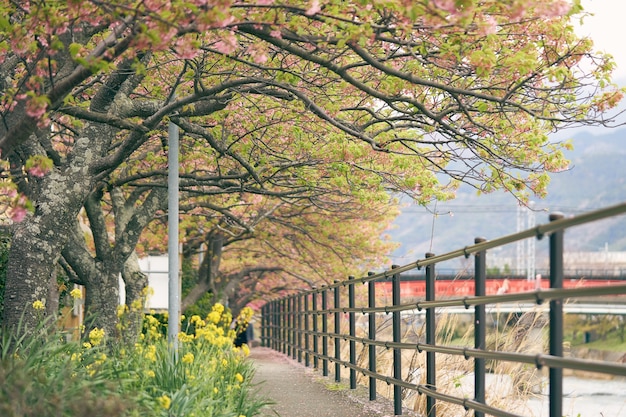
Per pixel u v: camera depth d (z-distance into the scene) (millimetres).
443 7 7465
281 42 9406
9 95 8609
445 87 9977
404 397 13953
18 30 8141
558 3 8297
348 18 8977
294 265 39562
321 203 20594
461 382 12438
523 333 11586
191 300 32281
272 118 14633
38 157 7422
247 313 20547
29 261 11383
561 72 10336
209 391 10414
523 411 11266
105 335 16266
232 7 8562
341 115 14273
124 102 12219
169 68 13695
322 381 17000
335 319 17000
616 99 11281
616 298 39375
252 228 21188
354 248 32438
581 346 59062
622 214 5598
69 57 9969
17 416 6320
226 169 18234
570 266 80188
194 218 28594
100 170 11906
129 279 19453
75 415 6559
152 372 10023
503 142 12430
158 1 7586
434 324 10164
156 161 16750
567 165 12711
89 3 7891
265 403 10977
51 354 8422
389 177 15258
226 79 11773
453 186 15164
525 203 13000
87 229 26016
